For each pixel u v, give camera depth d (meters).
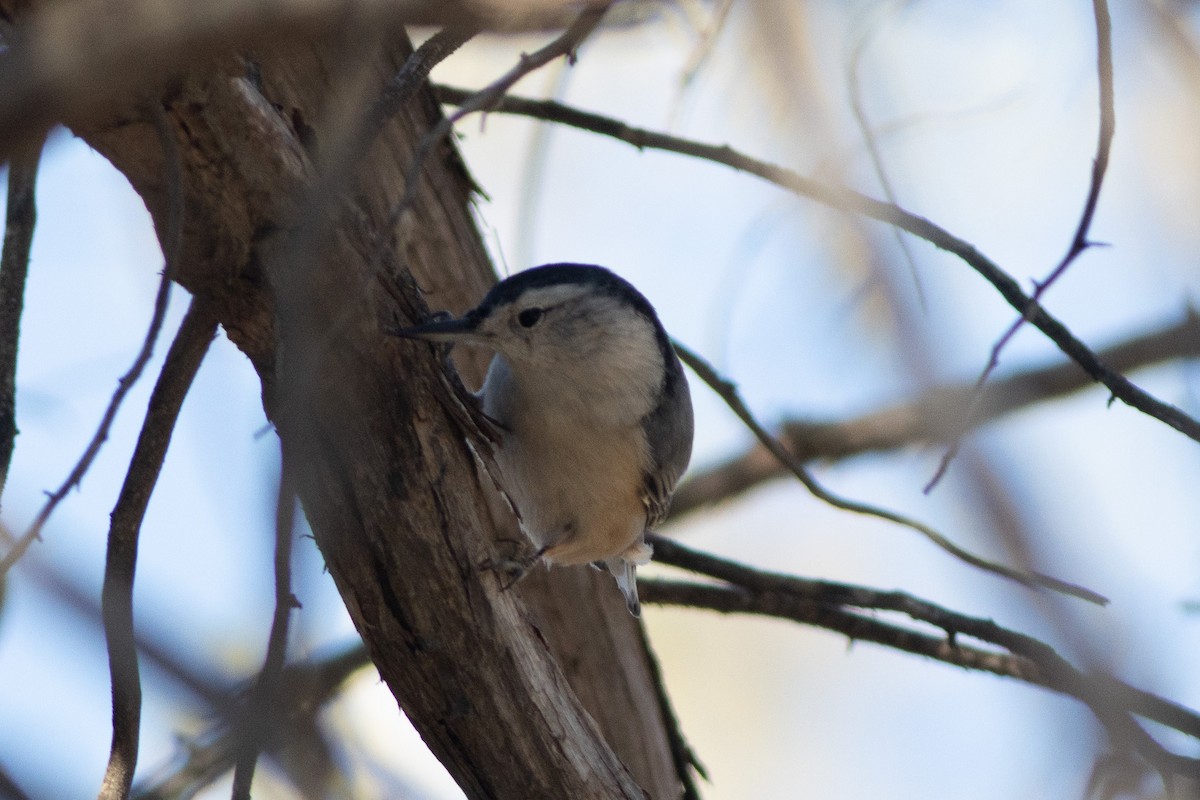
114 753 5.69
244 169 5.28
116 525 5.83
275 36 3.20
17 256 6.16
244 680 5.46
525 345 8.59
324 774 5.85
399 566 6.30
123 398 5.16
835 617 9.78
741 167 8.07
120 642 5.24
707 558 9.97
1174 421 7.43
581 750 7.02
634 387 8.86
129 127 4.98
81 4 2.95
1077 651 7.19
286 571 4.48
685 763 10.37
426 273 8.70
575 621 9.82
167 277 4.96
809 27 8.59
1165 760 7.46
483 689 6.67
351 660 9.73
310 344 4.50
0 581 5.26
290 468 4.34
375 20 3.67
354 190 6.22
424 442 6.21
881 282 8.12
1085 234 6.68
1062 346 7.54
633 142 8.36
